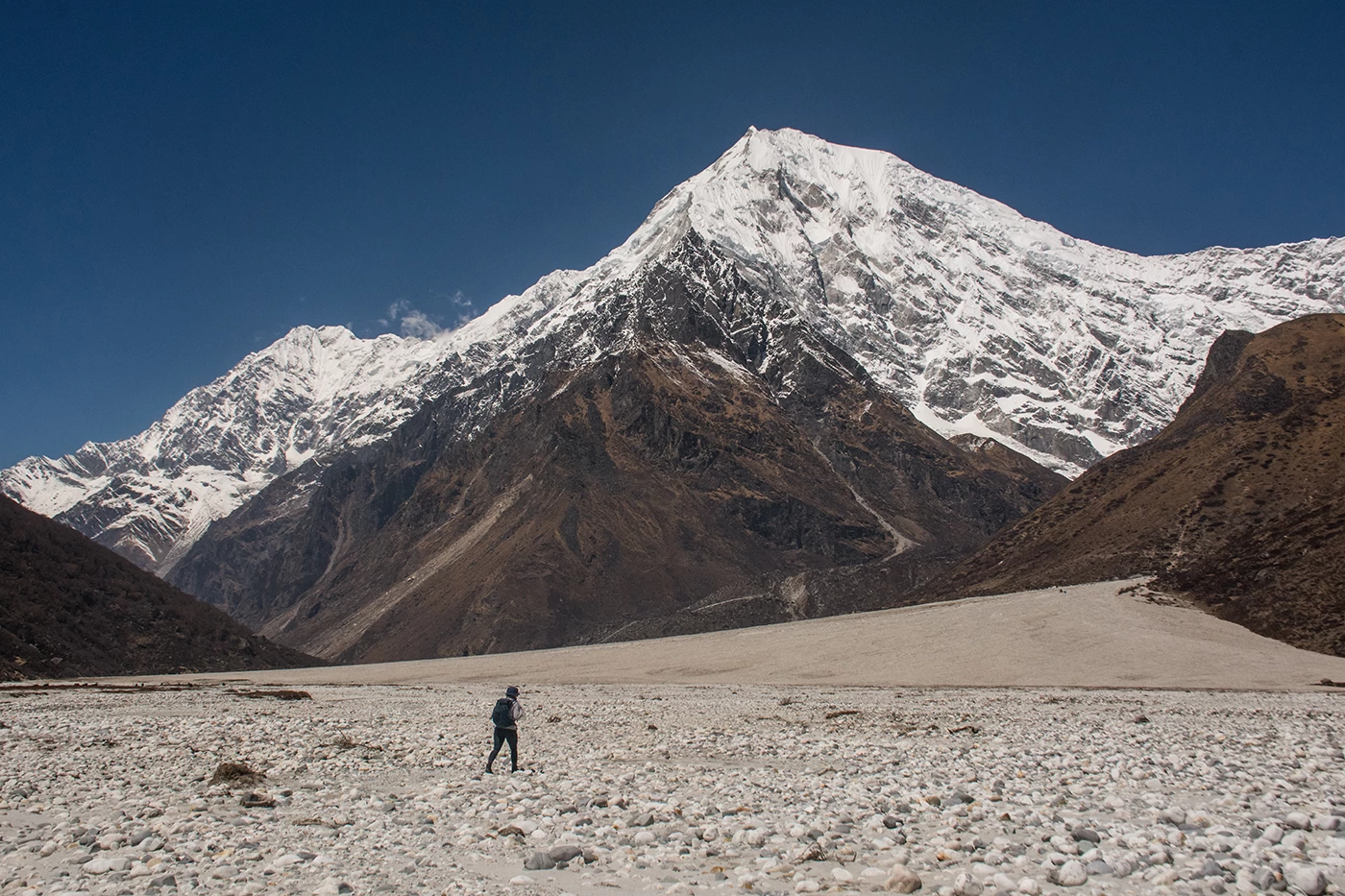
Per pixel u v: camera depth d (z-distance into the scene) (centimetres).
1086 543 14300
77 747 4134
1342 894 1543
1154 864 1758
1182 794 2556
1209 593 9244
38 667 11625
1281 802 2381
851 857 1912
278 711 6544
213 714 6222
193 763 3556
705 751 3909
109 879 1786
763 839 2067
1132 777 2870
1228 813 2234
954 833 2072
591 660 12112
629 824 2266
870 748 3878
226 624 16025
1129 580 10244
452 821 2369
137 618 14300
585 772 3278
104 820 2389
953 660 8656
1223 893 1572
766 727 4925
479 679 11381
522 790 2828
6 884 1761
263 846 2073
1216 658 7669
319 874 1828
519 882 1748
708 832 2130
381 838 2150
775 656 10094
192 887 1725
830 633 10706
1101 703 5956
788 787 2803
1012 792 2612
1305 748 3547
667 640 13300
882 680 8394
